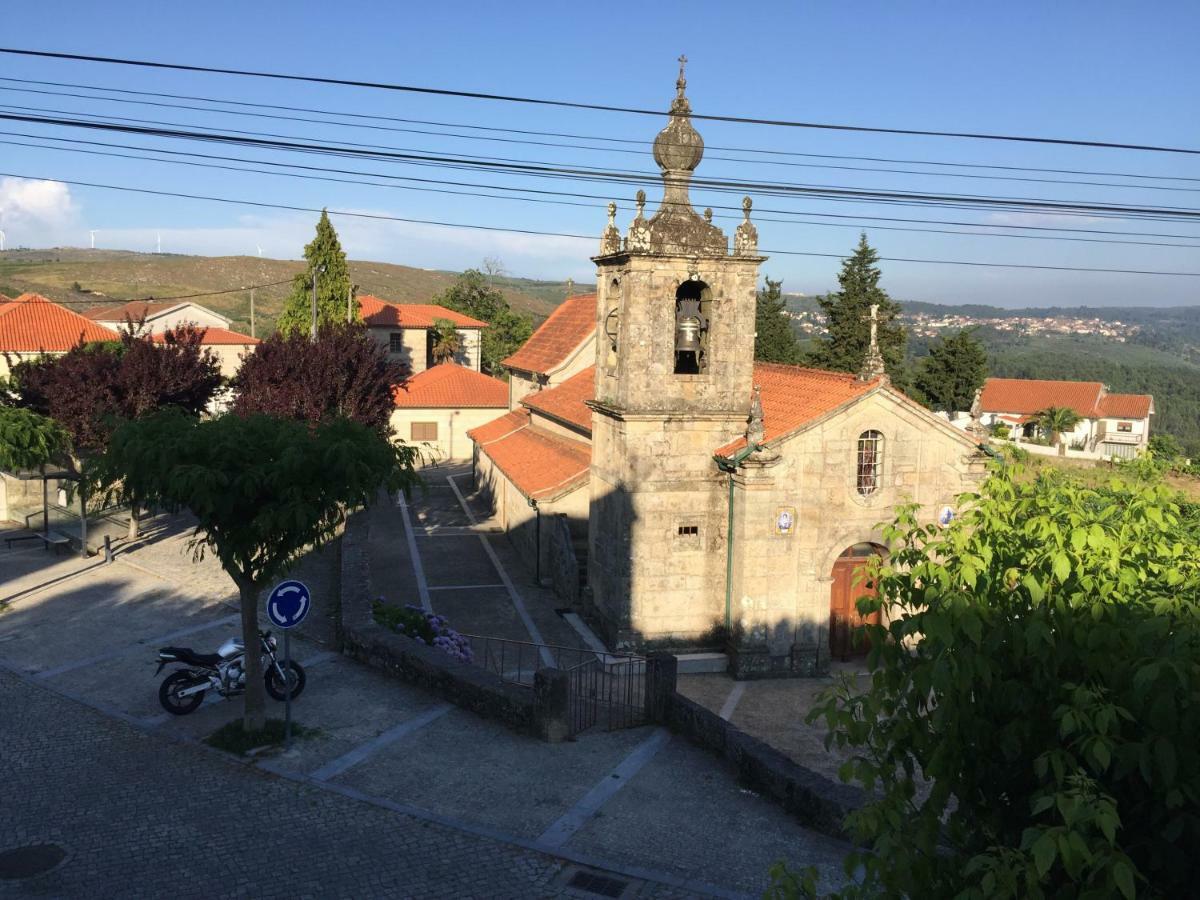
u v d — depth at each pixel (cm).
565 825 1469
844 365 6269
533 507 3253
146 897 1243
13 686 1973
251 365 3725
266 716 1834
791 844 1428
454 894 1277
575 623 2872
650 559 2584
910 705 739
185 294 15750
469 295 10831
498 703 1852
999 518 767
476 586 3250
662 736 1839
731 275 2561
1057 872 657
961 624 677
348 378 3691
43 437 3088
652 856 1384
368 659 2134
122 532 3384
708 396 2580
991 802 730
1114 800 562
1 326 5641
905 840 704
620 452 2589
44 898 1230
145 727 1783
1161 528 747
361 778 1602
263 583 1691
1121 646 649
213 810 1479
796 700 2409
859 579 852
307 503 1609
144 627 2366
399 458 1761
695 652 2630
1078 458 6444
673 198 2597
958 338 6469
